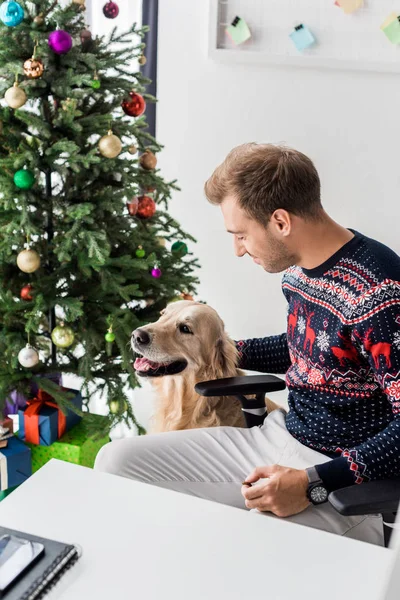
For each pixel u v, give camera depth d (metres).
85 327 2.03
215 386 1.63
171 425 1.99
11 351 1.96
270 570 1.05
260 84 2.68
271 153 1.44
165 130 2.81
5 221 1.92
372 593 1.02
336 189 2.76
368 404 1.46
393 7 2.50
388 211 2.75
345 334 1.40
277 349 1.86
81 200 2.01
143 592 0.99
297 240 1.44
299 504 1.30
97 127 1.91
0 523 1.13
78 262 1.96
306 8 2.56
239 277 2.92
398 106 2.62
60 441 2.13
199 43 2.67
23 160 1.79
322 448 1.51
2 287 1.93
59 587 0.99
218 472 1.56
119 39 2.09
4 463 1.98
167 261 2.23
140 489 1.25
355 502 1.14
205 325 1.87
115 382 2.16
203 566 1.05
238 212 1.44
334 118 2.67
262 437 1.62
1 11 1.75
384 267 1.37
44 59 1.85
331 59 2.57
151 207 2.14
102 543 1.09
